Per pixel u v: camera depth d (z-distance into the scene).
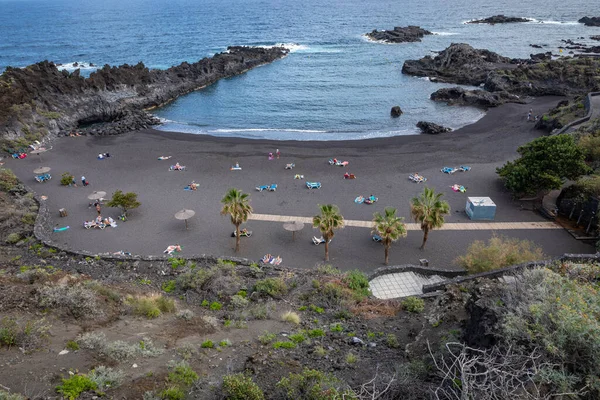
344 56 166.62
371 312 27.89
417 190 58.72
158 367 17.50
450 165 67.00
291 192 58.97
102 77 102.81
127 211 53.78
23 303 21.58
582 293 15.99
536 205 53.22
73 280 27.50
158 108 107.69
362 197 56.59
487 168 65.25
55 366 16.48
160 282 34.81
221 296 29.98
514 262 35.31
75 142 80.38
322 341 22.52
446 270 37.03
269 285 30.61
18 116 79.56
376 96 112.75
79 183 62.38
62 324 20.59
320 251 45.12
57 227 49.66
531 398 11.91
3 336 17.69
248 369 18.17
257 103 109.62
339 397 14.02
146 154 74.19
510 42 181.25
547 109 94.56
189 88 121.56
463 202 54.84
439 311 26.39
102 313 22.78
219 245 46.28
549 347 13.02
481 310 17.59
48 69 96.69
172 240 47.19
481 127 85.50
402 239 47.16
